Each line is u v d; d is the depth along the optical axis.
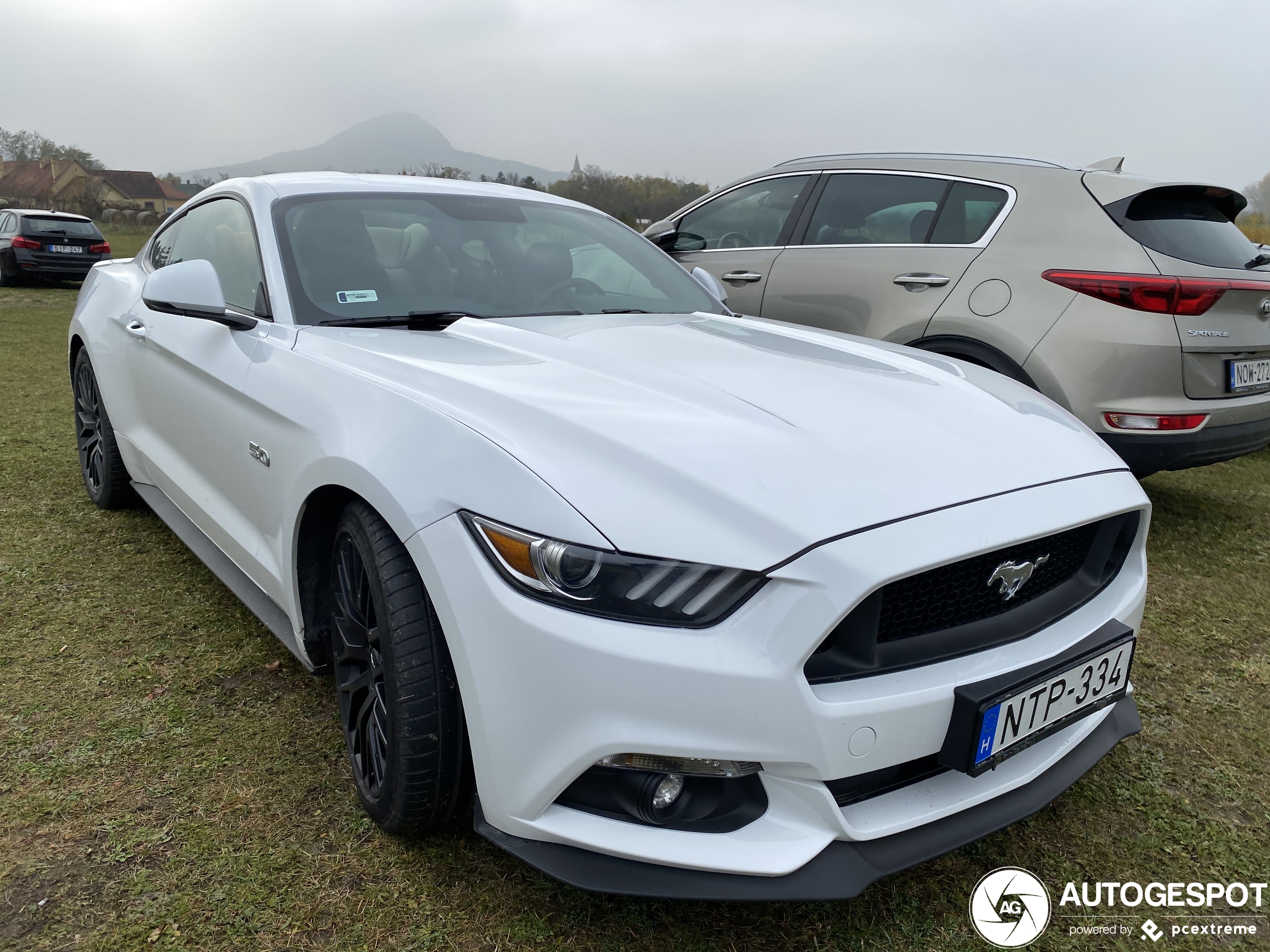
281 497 1.96
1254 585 3.51
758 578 1.34
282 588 2.03
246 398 2.11
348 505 1.76
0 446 4.69
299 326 2.18
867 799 1.49
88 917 1.55
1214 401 3.49
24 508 3.68
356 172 2.94
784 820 1.42
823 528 1.37
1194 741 2.34
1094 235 3.58
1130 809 2.04
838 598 1.32
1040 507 1.57
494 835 1.48
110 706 2.22
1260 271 3.66
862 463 1.53
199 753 2.04
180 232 3.18
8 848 1.71
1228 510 4.61
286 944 1.52
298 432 1.88
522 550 1.38
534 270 2.67
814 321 4.37
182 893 1.62
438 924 1.58
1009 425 1.82
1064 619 1.68
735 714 1.32
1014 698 1.50
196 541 2.71
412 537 1.51
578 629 1.35
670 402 1.68
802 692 1.33
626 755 1.35
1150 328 3.39
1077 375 3.51
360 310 2.28
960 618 1.54
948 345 3.88
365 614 1.77
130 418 3.10
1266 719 2.47
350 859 1.72
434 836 1.79
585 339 2.14
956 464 1.60
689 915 1.64
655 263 3.04
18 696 2.25
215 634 2.62
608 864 1.41
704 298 2.96
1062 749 1.74
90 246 15.14
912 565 1.36
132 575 3.04
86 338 3.46
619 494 1.40
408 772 1.59
